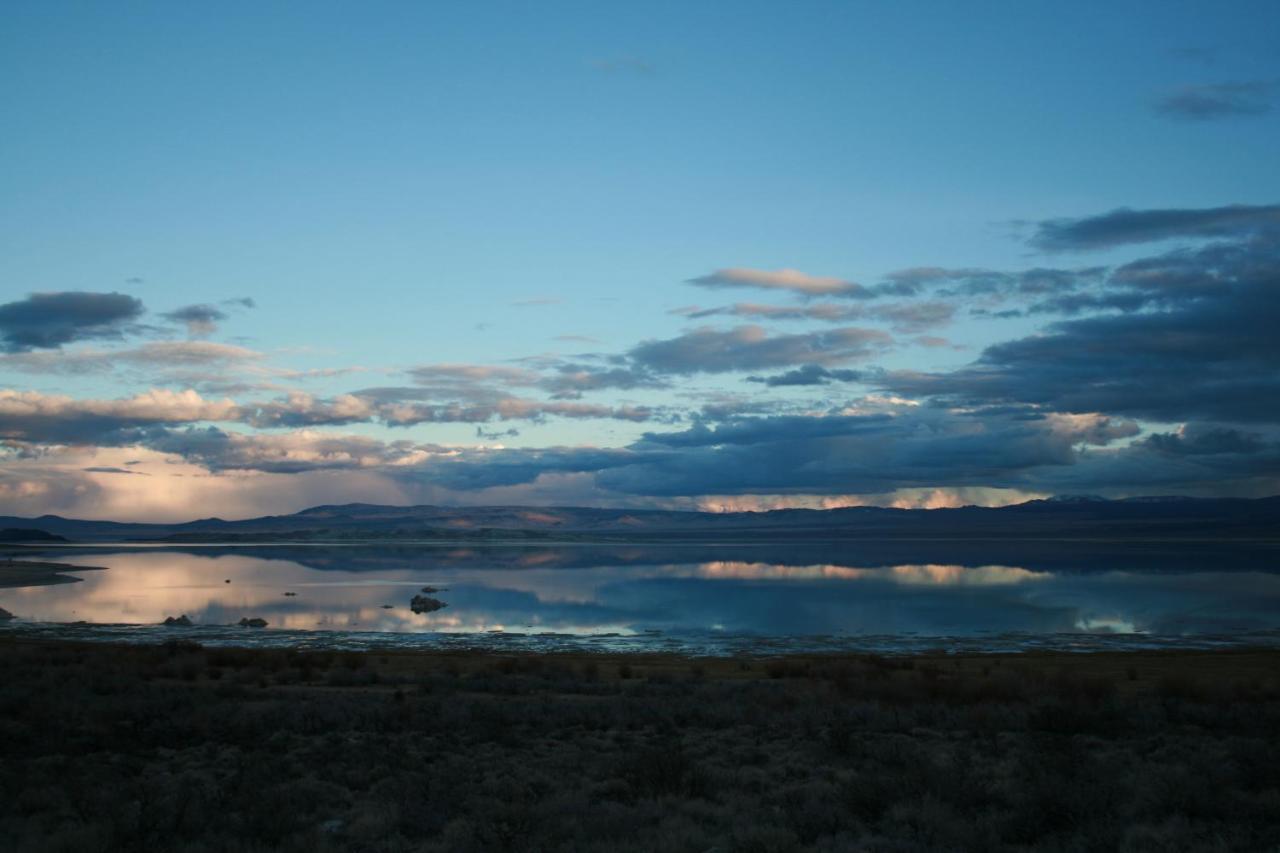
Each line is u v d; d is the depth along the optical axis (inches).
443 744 747.4
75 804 525.7
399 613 2787.9
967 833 440.1
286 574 5036.9
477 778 615.5
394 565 6250.0
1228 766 595.8
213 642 1961.1
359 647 1893.5
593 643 1972.2
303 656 1499.8
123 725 812.6
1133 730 799.1
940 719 860.6
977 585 4072.3
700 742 753.6
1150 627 2332.7
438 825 491.8
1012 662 1583.4
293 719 848.3
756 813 494.0
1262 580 4315.9
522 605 3085.6
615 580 4539.9
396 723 838.5
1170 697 1033.5
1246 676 1353.3
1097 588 3826.3
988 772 599.2
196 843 451.2
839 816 482.0
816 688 1139.9
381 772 630.5
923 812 470.9
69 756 690.8
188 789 547.2
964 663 1558.8
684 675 1348.4
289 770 642.8
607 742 761.6
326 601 3238.2
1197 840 430.0
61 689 1016.2
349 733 808.9
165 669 1261.1
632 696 1079.6
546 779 598.9
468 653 1774.1
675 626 2397.9
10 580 4377.5
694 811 507.2
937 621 2517.2
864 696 1067.3
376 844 462.0
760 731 805.9
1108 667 1491.1
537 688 1150.3
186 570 5428.2
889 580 4483.3
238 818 502.0
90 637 2038.6
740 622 2497.5
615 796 560.4
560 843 446.0
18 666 1231.5
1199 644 1932.8
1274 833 444.5
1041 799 475.8
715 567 5930.1
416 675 1285.7
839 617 2642.7
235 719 836.0
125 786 576.1
